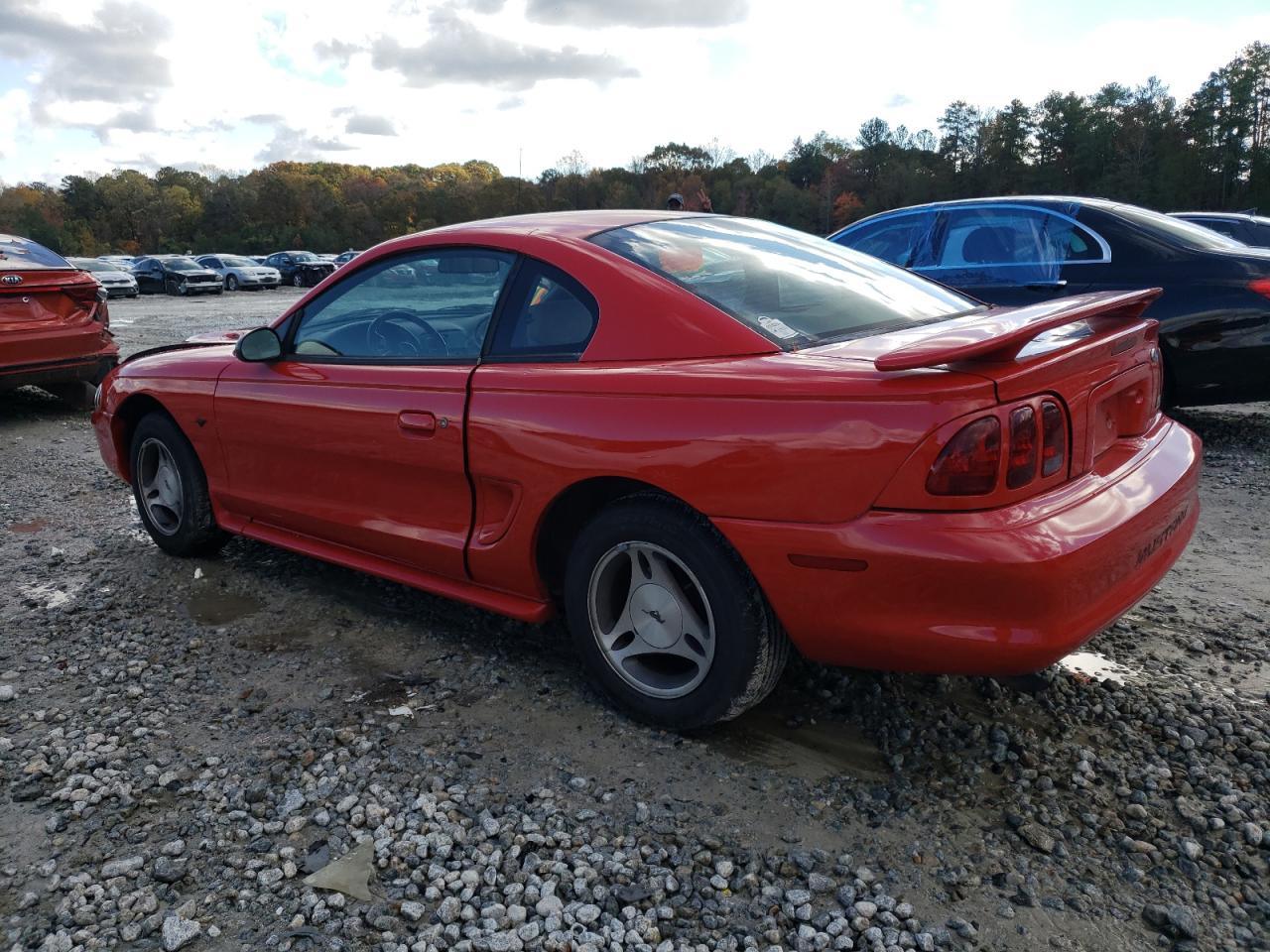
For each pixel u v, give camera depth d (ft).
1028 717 9.09
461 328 9.98
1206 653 10.39
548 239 9.57
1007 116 385.29
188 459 13.20
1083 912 6.53
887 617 7.22
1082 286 19.38
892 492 7.00
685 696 8.62
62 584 13.16
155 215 400.06
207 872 7.10
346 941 6.39
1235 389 18.51
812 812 7.69
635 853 7.22
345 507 11.16
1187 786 7.91
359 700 9.70
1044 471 7.14
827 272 9.93
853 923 6.45
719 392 7.78
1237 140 315.78
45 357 24.85
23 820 7.79
